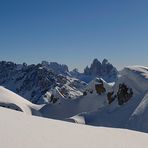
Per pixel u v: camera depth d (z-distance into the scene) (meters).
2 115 14.19
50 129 13.59
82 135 14.05
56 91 101.62
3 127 11.62
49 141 11.31
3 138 10.07
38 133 12.12
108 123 62.03
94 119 66.31
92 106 87.38
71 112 87.75
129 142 15.05
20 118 14.62
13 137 10.48
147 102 59.00
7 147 9.24
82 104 90.06
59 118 85.75
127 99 72.19
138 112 56.41
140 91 71.12
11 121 13.17
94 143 12.93
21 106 87.38
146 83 71.31
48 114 88.25
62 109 90.38
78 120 65.50
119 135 16.48
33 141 10.66
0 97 87.19
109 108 71.56
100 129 17.30
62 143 11.53
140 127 51.59
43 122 15.09
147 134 18.89
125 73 79.88
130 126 53.62
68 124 16.61
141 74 74.69
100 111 70.06
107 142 13.81
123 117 61.69
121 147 13.49
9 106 82.94
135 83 74.31
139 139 16.62
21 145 9.80
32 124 13.73
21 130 11.88
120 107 69.31
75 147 11.48
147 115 53.88
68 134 13.49
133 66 80.69
